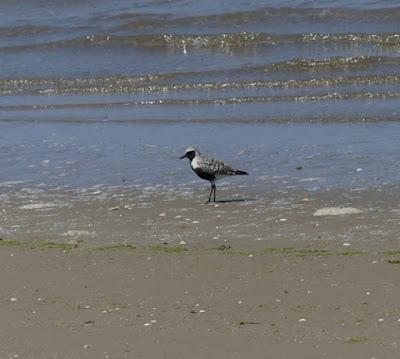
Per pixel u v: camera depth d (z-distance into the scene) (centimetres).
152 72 2902
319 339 940
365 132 2022
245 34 3148
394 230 1326
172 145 2033
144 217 1495
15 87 2864
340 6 3400
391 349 904
